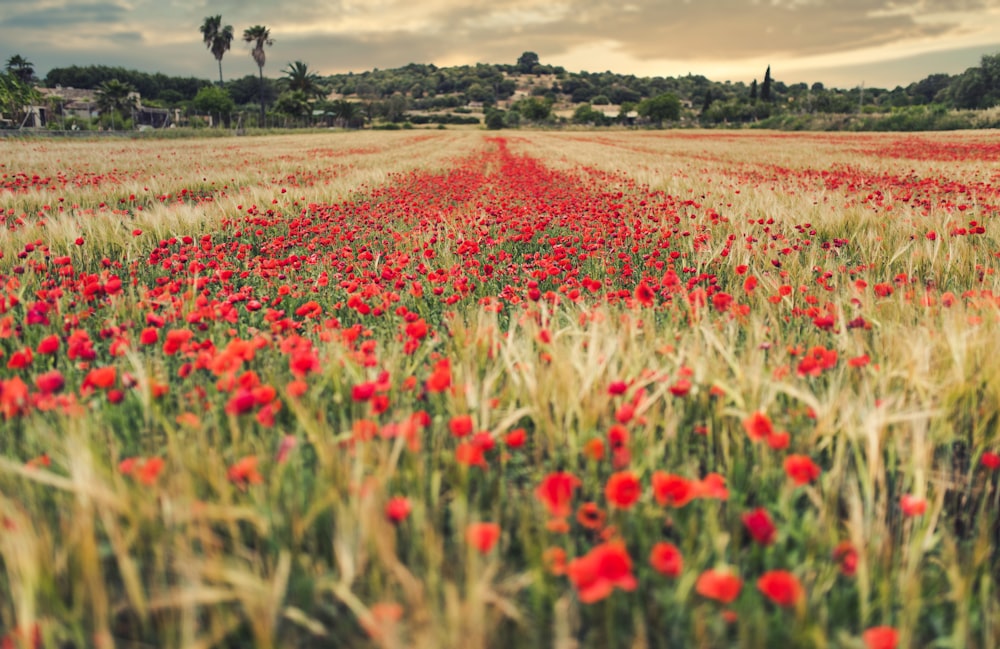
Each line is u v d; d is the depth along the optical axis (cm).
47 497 161
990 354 213
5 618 127
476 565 125
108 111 6800
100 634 112
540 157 2445
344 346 243
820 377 224
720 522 168
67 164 1767
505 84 18162
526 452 205
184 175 1382
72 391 236
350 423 202
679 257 527
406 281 405
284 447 157
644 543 154
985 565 150
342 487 152
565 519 169
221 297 383
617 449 164
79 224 611
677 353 237
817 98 9006
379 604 120
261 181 1322
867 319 286
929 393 198
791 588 117
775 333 279
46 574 124
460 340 257
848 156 2291
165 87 12900
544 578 140
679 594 131
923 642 140
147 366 230
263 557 148
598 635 136
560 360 211
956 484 185
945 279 400
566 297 348
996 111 5447
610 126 10369
